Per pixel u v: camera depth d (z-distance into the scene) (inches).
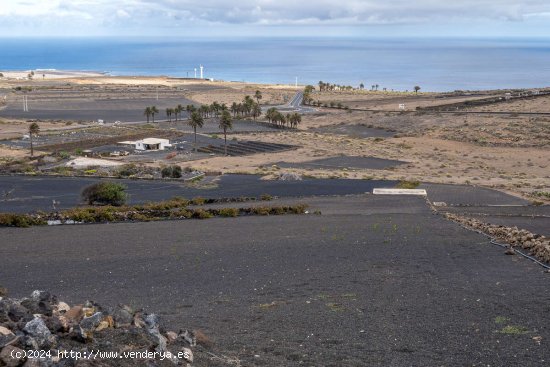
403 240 1211.9
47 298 511.8
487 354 538.9
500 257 1031.6
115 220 1560.0
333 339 587.5
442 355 537.3
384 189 2223.2
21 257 1085.8
